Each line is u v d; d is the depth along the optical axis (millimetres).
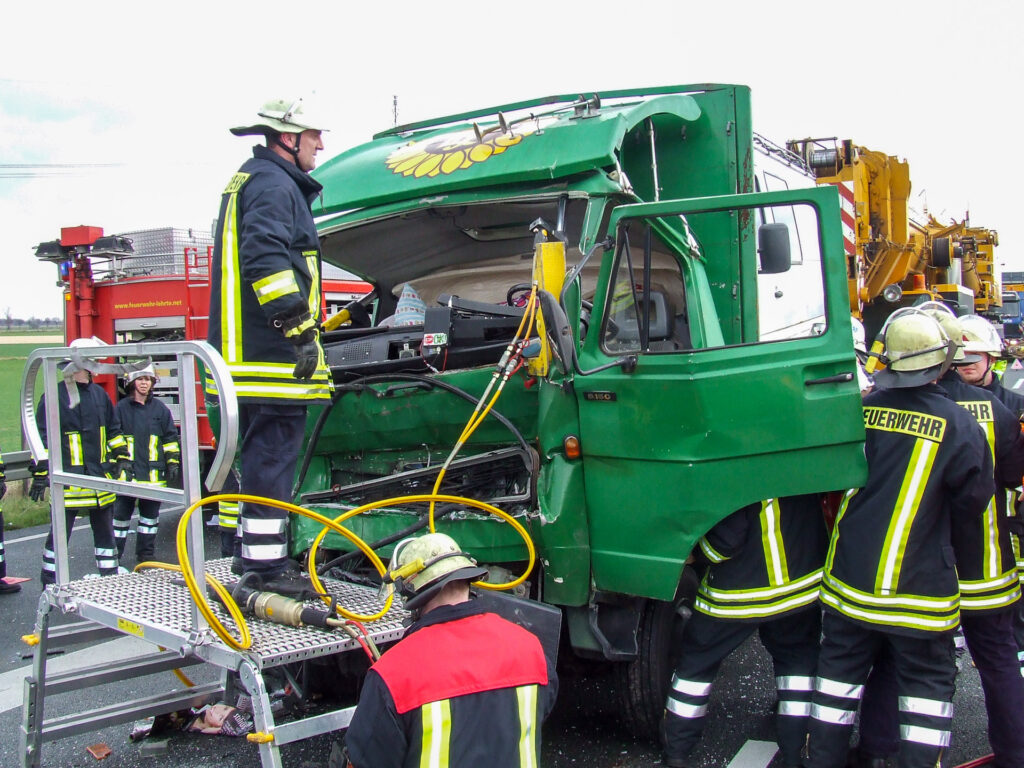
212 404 3869
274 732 2914
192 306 10102
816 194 3701
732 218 5059
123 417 7516
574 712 4613
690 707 3932
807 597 3885
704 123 5156
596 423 3873
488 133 4668
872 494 3633
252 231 3309
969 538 3668
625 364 3785
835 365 3670
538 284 3730
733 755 4184
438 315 4031
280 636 3205
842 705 3730
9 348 56906
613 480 3857
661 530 3770
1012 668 3873
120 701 5031
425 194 4637
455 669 2273
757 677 5203
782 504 3848
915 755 3510
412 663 2281
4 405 26359
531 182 4402
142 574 4203
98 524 7016
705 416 3676
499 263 5438
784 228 3857
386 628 3389
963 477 3484
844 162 9625
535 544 3838
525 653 2395
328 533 4289
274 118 3484
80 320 10844
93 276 10922
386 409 4207
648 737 4273
